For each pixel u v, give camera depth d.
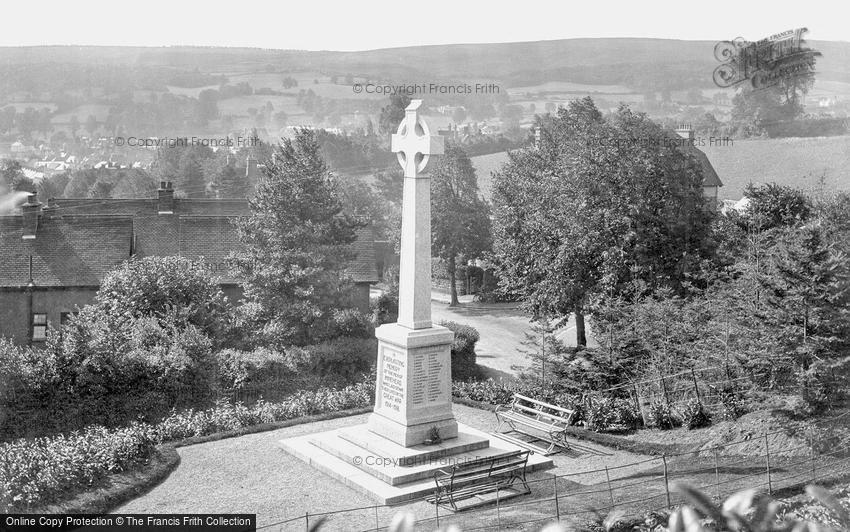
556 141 41.69
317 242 34.75
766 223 34.91
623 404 25.64
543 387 28.58
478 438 21.53
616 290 35.09
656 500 17.03
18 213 37.41
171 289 32.47
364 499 18.88
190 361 28.08
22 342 34.66
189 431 24.36
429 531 16.42
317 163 35.53
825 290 20.77
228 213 41.00
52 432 25.70
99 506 18.27
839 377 20.58
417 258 20.98
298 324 33.88
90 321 29.14
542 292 38.22
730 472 18.66
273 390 30.42
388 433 21.22
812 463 18.41
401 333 20.94
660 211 36.12
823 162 45.16
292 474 20.66
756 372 22.25
